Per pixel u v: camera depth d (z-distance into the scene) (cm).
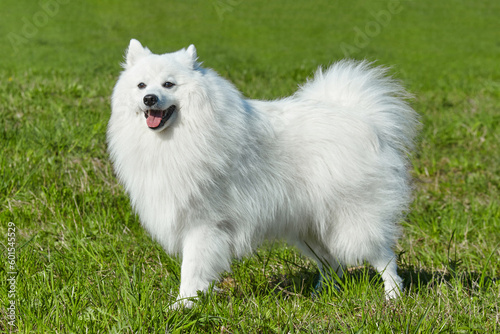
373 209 459
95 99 970
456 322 376
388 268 470
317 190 453
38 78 1101
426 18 2689
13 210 575
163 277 468
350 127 455
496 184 749
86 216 579
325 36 2286
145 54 445
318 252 495
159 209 425
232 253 454
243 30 2338
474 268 530
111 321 381
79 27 2247
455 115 1040
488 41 2311
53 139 720
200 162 411
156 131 411
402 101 497
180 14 2558
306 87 504
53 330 367
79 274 446
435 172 793
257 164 438
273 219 458
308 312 402
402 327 371
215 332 378
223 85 429
